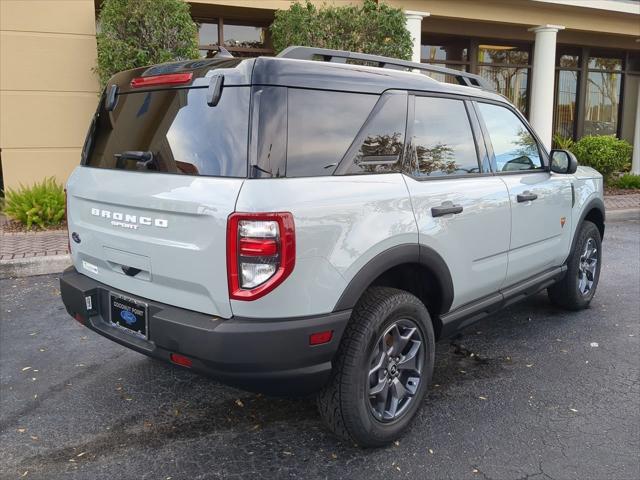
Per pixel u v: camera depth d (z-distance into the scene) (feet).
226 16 35.01
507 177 13.19
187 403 11.96
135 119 10.42
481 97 13.00
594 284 17.76
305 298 8.68
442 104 11.80
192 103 9.41
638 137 49.49
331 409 9.61
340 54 10.82
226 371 8.61
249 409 11.71
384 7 30.55
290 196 8.51
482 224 11.98
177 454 10.13
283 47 30.53
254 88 8.65
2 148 28.99
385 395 10.10
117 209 9.97
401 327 10.37
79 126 30.17
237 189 8.38
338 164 9.43
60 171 30.17
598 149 42.34
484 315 12.92
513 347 14.87
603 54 52.75
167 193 9.07
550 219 14.64
